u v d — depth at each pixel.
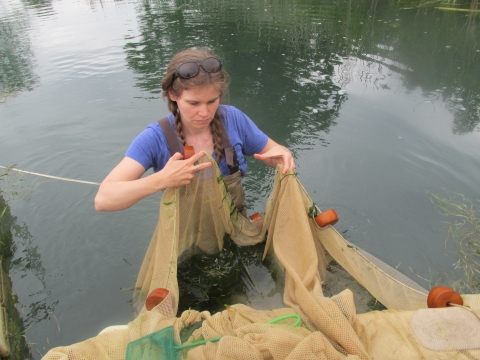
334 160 4.14
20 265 3.08
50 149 4.60
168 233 2.18
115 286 2.83
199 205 2.48
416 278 2.79
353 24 8.21
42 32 8.60
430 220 3.31
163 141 2.34
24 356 2.38
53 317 2.61
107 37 8.02
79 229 3.42
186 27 8.44
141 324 1.75
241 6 10.00
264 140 2.66
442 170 3.89
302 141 4.48
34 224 3.52
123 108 5.37
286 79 5.95
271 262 2.64
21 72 6.56
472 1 8.88
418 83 5.53
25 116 5.29
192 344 1.65
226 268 2.66
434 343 1.62
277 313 1.89
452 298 1.79
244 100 5.37
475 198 3.52
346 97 5.35
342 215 3.42
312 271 2.05
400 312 1.78
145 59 6.82
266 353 1.56
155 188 2.02
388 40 7.25
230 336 1.58
